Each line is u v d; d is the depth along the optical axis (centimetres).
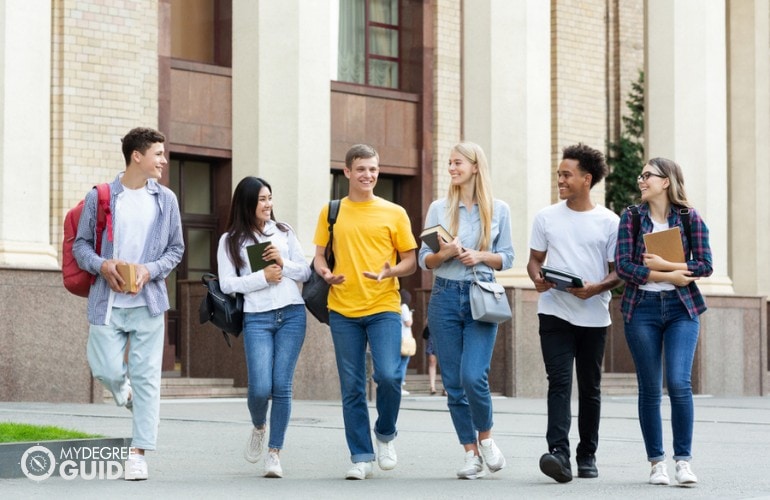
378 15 2980
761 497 917
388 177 2955
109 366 962
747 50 3338
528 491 948
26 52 1923
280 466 1031
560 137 3130
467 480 1023
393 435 1048
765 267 3331
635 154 3722
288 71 2211
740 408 2283
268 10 2209
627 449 1315
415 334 2803
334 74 2898
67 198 2258
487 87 2548
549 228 1056
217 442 1312
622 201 3700
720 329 2944
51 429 1056
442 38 3002
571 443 1361
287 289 1023
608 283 1027
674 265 998
